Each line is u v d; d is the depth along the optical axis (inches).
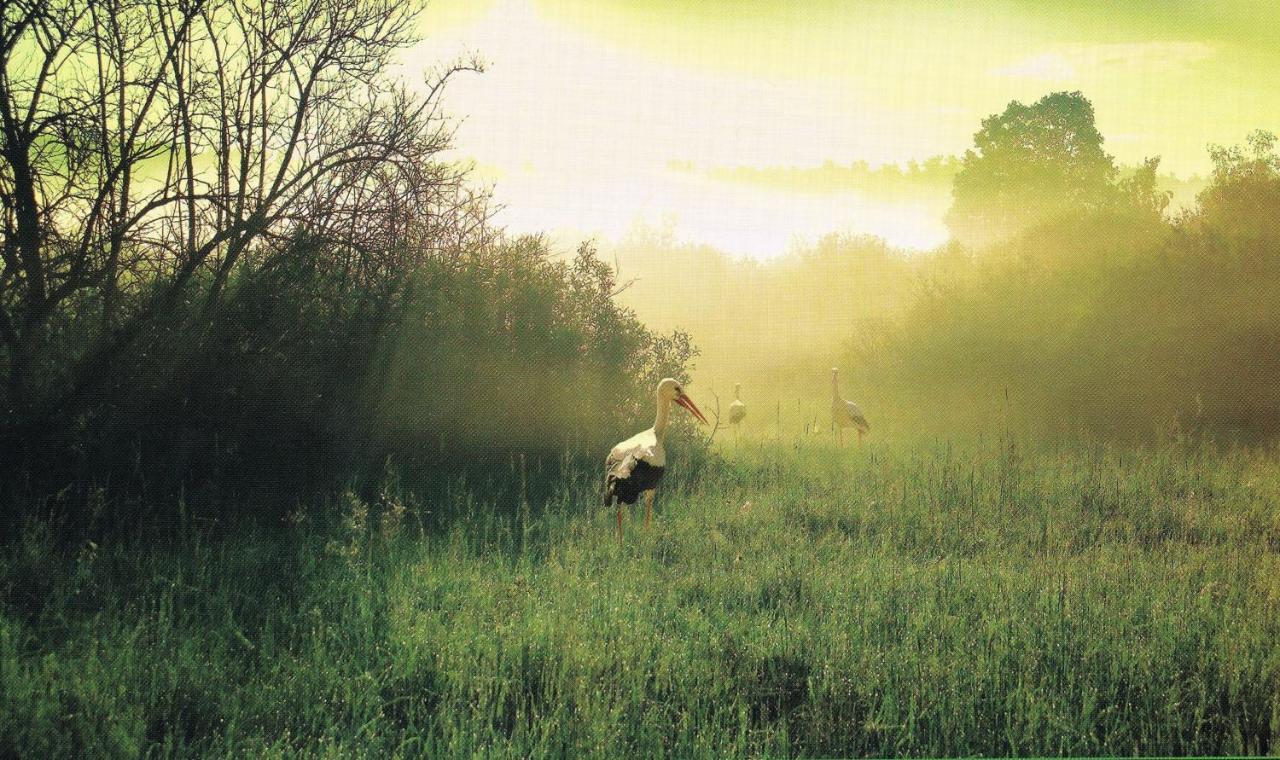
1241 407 612.4
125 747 181.8
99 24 322.0
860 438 576.7
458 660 223.5
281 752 182.4
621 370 499.8
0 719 182.1
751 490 419.8
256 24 360.2
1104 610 258.7
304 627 242.4
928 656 231.0
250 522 331.3
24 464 313.9
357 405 383.9
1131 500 392.8
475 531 330.6
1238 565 299.9
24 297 312.0
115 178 323.3
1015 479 425.1
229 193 356.2
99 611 238.8
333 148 378.9
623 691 215.5
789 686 226.8
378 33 375.6
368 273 393.4
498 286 463.5
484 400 439.8
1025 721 205.3
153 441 339.6
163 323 340.2
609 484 348.5
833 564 307.4
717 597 280.2
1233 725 202.1
